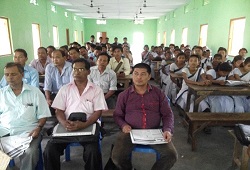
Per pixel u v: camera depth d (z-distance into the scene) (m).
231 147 2.68
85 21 18.17
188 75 3.45
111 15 15.32
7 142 1.75
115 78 3.17
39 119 1.92
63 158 2.37
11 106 1.86
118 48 4.32
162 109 1.96
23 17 6.93
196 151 2.58
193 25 9.03
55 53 2.91
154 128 1.96
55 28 10.78
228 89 2.78
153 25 18.17
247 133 1.92
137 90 1.97
